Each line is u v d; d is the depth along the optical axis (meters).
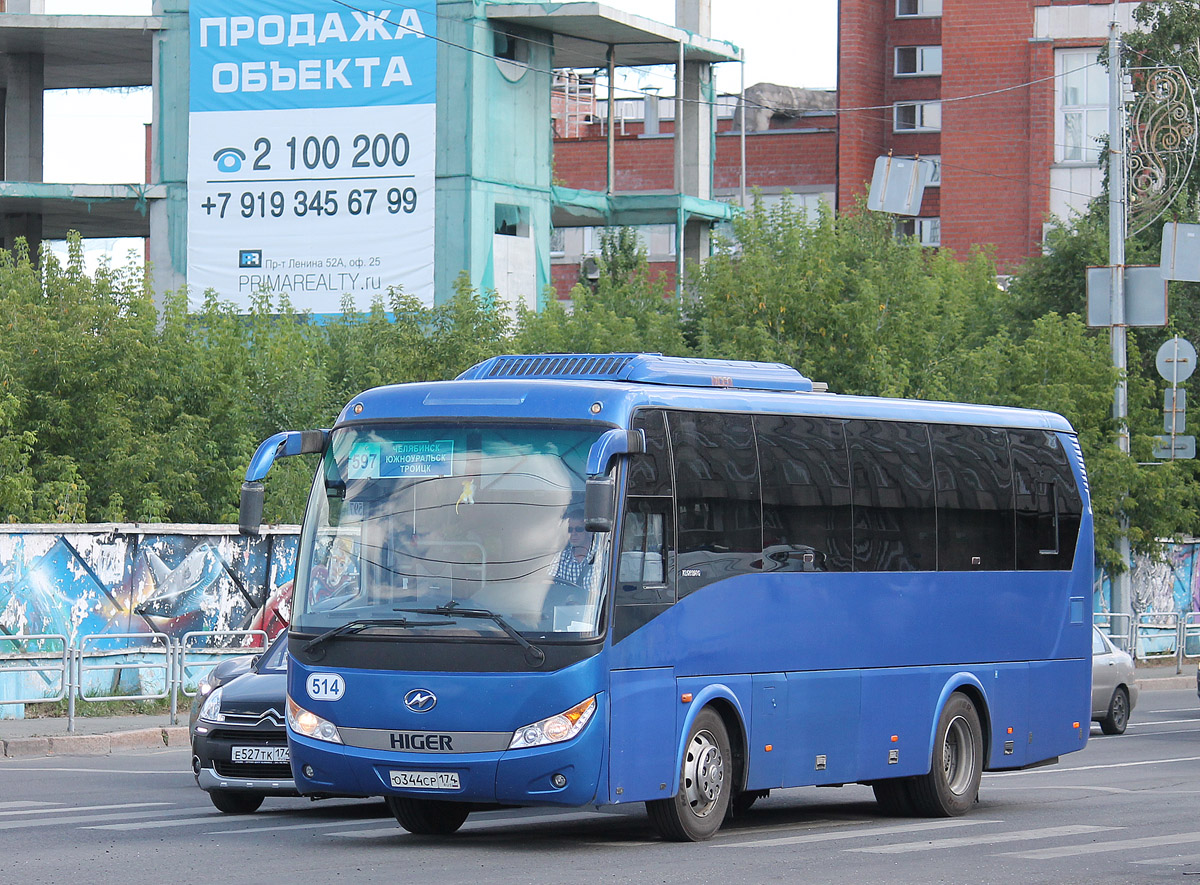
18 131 123.56
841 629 36.97
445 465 31.72
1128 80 118.69
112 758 53.00
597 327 93.44
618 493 31.20
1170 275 92.44
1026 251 185.00
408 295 96.31
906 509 39.34
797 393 38.19
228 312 93.75
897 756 38.44
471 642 30.31
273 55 111.94
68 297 75.19
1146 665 102.44
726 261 96.81
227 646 68.00
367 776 30.69
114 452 71.00
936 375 89.81
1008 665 42.19
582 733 30.06
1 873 28.11
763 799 45.91
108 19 114.69
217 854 30.88
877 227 101.69
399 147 110.06
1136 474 94.06
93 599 63.69
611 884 27.53
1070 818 39.75
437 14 109.50
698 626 32.97
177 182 113.69
